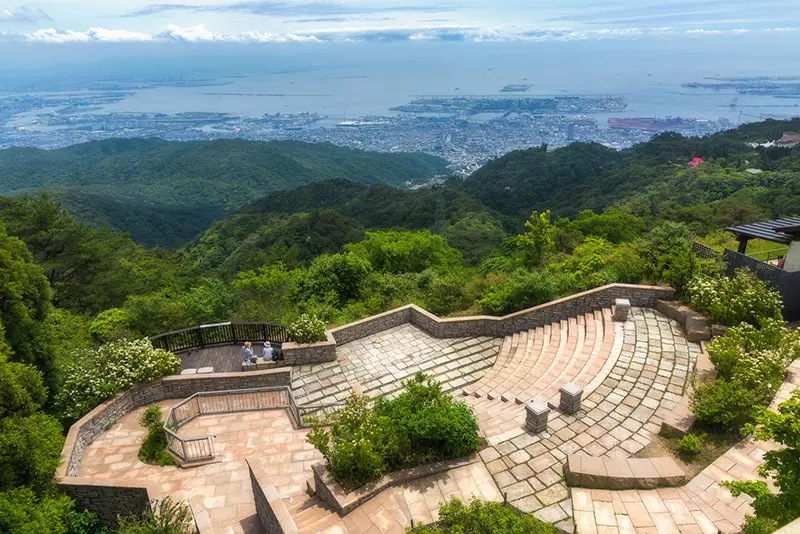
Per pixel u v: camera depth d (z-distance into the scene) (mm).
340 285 20672
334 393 11797
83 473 9352
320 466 7555
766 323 9844
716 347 9188
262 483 7129
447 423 7664
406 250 26625
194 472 9164
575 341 12109
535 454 7785
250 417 11023
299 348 13062
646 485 6828
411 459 7566
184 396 12227
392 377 12352
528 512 6574
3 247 11289
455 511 6148
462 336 14344
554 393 9664
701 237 20703
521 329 13953
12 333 10562
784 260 13445
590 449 7840
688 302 12656
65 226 21672
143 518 7910
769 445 7387
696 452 7488
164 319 16562
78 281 23203
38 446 8609
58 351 11859
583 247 19516
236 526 7727
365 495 6961
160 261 31609
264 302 20094
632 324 12234
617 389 9484
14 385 8734
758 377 8102
